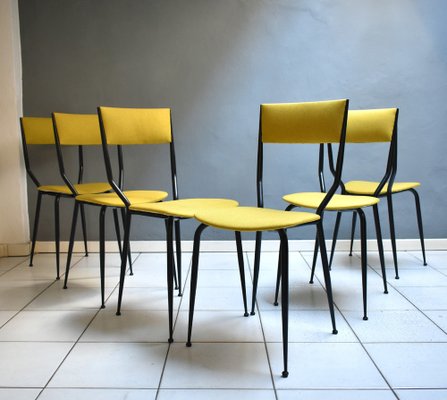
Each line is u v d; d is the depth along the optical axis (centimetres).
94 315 191
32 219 297
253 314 189
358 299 207
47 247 298
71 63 283
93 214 296
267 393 130
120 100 286
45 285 232
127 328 177
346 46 281
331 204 184
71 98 286
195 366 146
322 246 164
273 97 285
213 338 167
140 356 153
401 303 201
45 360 151
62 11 280
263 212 162
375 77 282
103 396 129
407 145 287
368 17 279
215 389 133
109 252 297
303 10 279
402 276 241
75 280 240
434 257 278
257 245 187
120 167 247
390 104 284
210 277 243
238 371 143
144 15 280
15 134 285
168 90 285
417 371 142
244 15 280
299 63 282
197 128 288
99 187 257
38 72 284
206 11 280
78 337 169
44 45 282
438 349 156
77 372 143
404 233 295
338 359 150
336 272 250
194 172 291
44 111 287
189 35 281
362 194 237
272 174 289
